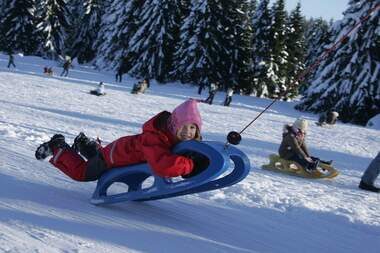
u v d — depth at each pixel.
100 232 3.43
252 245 3.79
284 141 8.70
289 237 4.17
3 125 8.45
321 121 22.39
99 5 57.34
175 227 3.90
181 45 42.22
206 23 41.25
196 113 3.91
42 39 51.78
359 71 31.28
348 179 9.00
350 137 18.55
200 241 3.64
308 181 8.13
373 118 29.56
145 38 43.09
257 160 9.94
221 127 15.84
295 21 46.06
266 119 21.58
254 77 43.53
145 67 43.19
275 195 5.76
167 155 3.75
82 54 58.38
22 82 24.27
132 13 44.88
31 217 3.50
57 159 4.42
